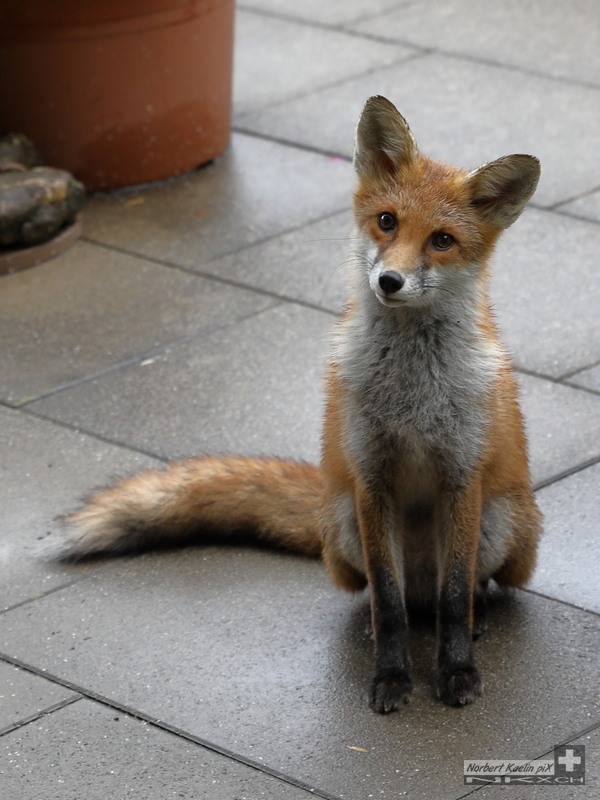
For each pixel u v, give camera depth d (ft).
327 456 17.33
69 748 15.12
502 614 17.85
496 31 44.50
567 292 27.76
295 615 17.94
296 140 36.37
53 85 31.55
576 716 15.49
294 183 33.83
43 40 30.91
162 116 33.27
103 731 15.44
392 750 14.98
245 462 19.60
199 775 14.58
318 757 14.88
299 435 22.57
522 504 17.35
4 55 31.12
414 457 16.44
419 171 16.07
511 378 17.39
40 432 22.99
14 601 18.37
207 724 15.55
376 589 16.37
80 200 30.68
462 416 16.02
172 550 19.80
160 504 19.38
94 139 32.76
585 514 19.95
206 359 25.50
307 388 24.23
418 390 16.06
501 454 16.69
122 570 19.20
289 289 28.43
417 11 46.88
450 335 16.06
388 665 16.06
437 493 16.71
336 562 17.78
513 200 16.08
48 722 15.64
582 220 31.12
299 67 41.73
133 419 23.36
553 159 34.37
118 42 31.53
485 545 17.11
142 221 32.12
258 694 16.15
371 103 16.19
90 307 27.91
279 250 30.27
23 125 32.04
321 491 18.53
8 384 24.76
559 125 36.45
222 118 35.22
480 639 17.22
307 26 45.60
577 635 17.21
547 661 16.66
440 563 16.74
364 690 16.20
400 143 16.15
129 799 14.21
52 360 25.66
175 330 26.76
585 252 29.55
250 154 35.70
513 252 29.71
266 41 44.21
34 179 29.84
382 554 16.46
